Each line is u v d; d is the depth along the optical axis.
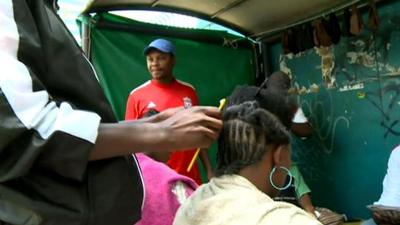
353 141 3.02
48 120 0.63
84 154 0.64
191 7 3.03
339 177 3.14
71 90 0.74
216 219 0.84
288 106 0.97
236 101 0.97
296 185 2.45
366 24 2.83
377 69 2.81
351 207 3.05
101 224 0.72
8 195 0.67
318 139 3.29
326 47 3.12
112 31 2.98
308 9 2.94
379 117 2.82
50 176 0.68
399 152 2.44
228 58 3.49
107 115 0.78
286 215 0.81
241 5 2.96
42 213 0.67
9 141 0.61
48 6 0.77
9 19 0.66
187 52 3.33
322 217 2.66
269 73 3.59
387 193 2.41
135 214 0.79
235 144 0.93
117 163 0.75
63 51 0.74
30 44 0.68
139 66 3.07
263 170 0.93
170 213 1.25
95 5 2.75
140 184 0.80
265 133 0.92
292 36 3.20
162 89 2.74
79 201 0.69
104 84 2.95
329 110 3.19
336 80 3.11
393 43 2.69
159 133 0.73
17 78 0.63
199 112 0.78
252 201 0.85
